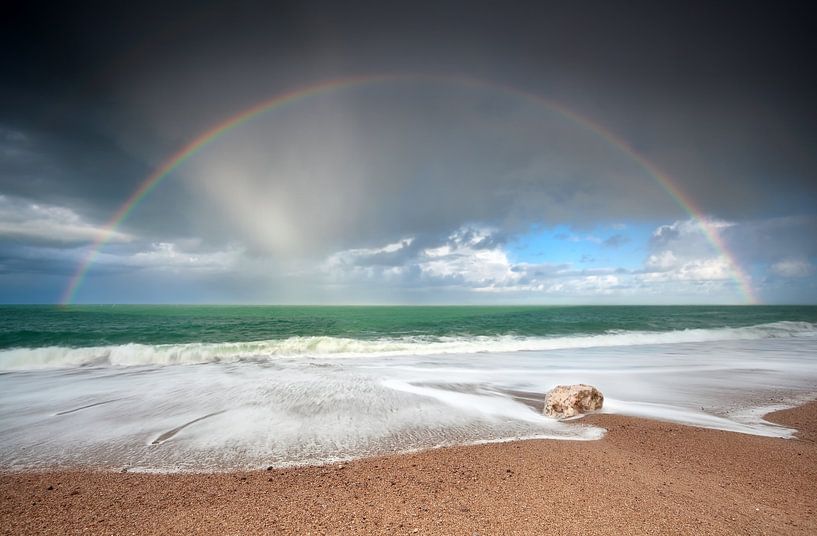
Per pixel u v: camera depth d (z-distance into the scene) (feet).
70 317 143.43
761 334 106.22
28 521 16.52
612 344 87.61
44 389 42.96
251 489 19.79
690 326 121.08
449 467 22.49
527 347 80.33
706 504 18.03
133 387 43.88
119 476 21.88
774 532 15.75
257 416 33.63
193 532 15.44
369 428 30.66
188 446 26.89
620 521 16.22
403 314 219.20
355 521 16.19
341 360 63.46
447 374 51.62
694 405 38.09
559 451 25.21
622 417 33.42
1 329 95.50
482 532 15.24
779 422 33.06
